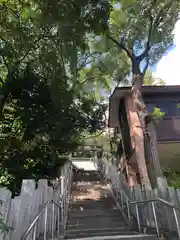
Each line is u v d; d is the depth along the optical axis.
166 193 5.00
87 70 11.53
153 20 8.72
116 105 13.89
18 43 6.78
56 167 8.76
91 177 16.14
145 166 7.96
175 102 11.62
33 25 6.97
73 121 8.69
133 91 8.40
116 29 8.92
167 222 4.86
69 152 9.52
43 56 7.11
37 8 6.50
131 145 11.85
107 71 11.05
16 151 7.69
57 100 7.46
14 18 6.92
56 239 4.84
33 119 7.52
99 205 8.97
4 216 3.08
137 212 5.86
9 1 6.88
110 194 10.55
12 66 7.27
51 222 5.60
